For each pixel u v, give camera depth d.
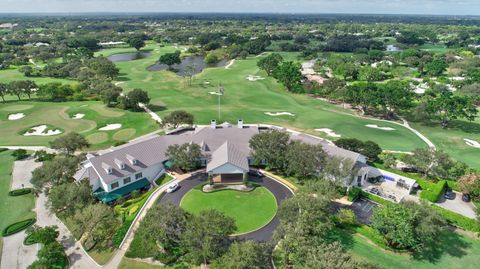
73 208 51.38
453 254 46.75
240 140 73.75
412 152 77.06
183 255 45.53
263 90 146.62
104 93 120.56
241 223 52.78
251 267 36.62
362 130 97.69
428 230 44.06
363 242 48.91
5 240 49.75
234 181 65.50
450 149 85.00
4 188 64.38
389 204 49.41
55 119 106.12
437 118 108.50
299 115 111.31
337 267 33.88
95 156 66.12
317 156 61.97
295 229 42.22
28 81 127.12
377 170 68.88
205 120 104.81
